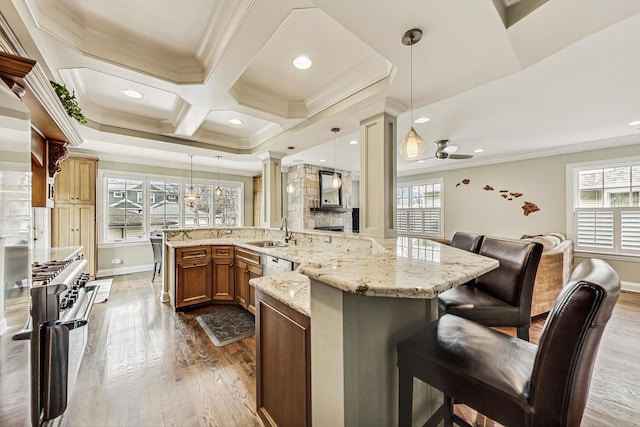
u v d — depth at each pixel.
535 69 2.21
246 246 3.32
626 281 4.20
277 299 1.31
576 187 4.72
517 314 1.62
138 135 3.51
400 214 7.59
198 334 2.71
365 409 1.02
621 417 1.62
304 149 4.27
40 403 1.22
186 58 2.12
